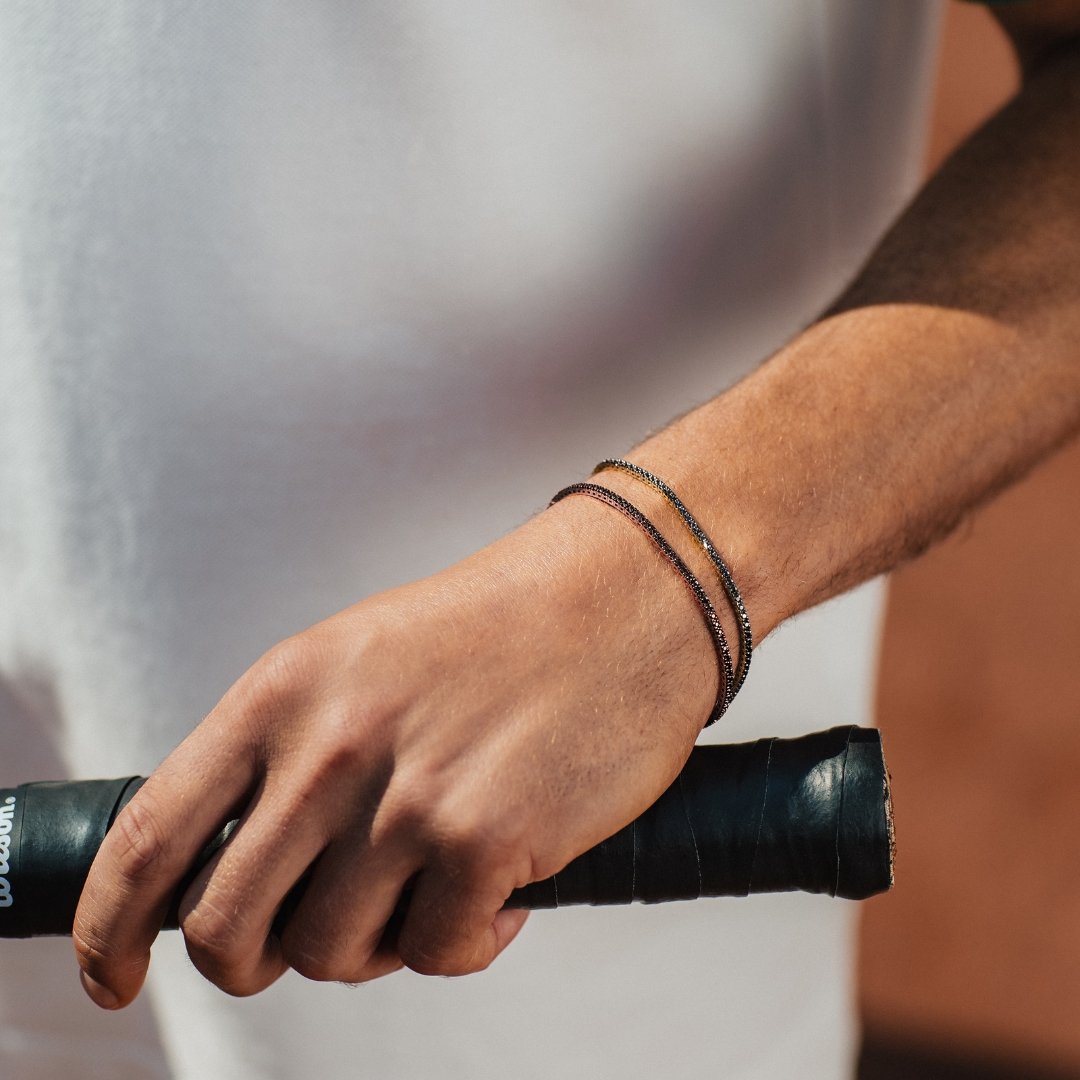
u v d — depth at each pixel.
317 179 1.05
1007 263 1.04
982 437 1.02
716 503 0.99
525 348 1.07
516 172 1.05
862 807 0.97
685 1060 1.17
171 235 1.05
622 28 1.04
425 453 1.08
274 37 1.03
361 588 1.09
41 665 1.12
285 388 1.06
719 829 0.98
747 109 1.06
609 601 0.97
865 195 1.12
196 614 1.09
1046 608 2.48
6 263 1.06
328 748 0.95
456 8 1.03
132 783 0.99
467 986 1.13
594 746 0.96
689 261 1.08
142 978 0.98
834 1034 1.23
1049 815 2.20
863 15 1.08
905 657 2.45
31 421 1.08
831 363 1.02
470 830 0.95
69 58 1.04
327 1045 1.14
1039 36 1.08
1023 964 2.03
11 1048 1.20
